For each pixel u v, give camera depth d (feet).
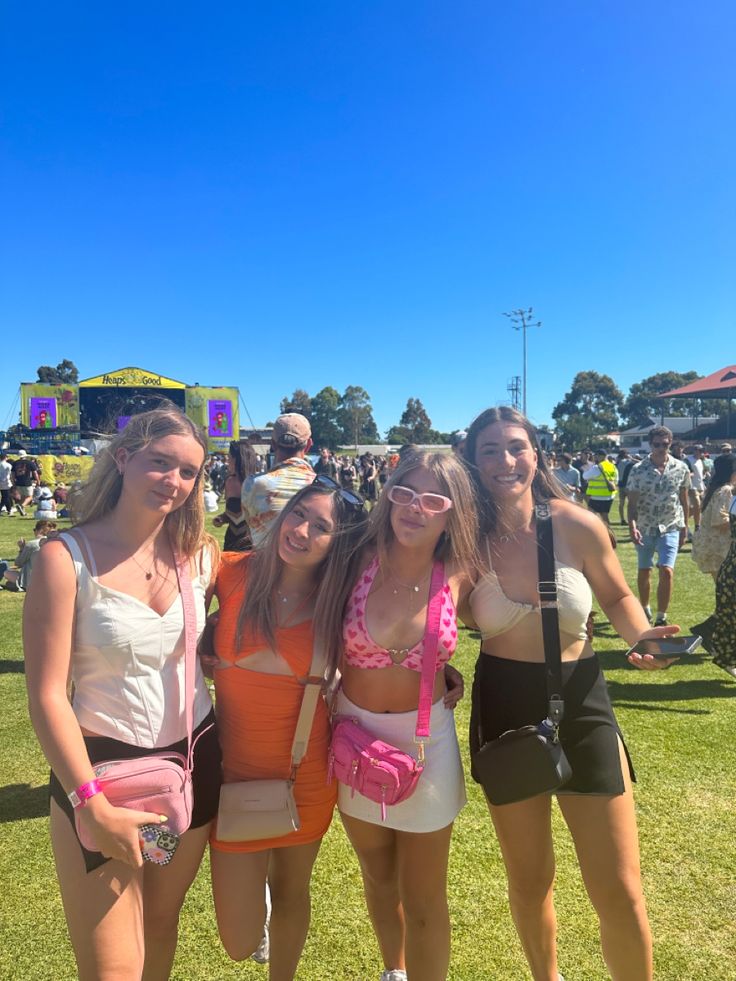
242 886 6.14
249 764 6.32
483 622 6.65
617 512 57.26
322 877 9.23
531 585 6.46
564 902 8.59
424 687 6.12
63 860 5.13
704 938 7.84
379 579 6.40
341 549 6.38
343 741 6.19
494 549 6.64
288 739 6.33
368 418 342.64
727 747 12.73
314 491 6.40
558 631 6.29
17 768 12.24
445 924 6.49
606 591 6.79
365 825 6.51
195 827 5.83
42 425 111.75
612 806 6.19
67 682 5.13
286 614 6.40
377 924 7.05
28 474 64.23
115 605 5.32
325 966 7.54
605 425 310.24
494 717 6.66
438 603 6.26
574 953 7.67
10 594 27.84
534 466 6.78
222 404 116.67
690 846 9.59
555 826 10.47
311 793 6.45
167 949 5.94
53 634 5.08
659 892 8.64
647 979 6.23
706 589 27.61
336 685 6.83
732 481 20.57
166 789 5.13
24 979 7.35
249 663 6.32
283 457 13.57
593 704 6.37
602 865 6.18
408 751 6.25
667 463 21.01
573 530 6.61
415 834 6.28
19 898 8.68
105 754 5.35
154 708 5.50
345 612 6.43
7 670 17.90
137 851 4.79
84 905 5.05
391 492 6.22
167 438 5.50
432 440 345.51
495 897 8.68
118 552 5.57
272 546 6.37
